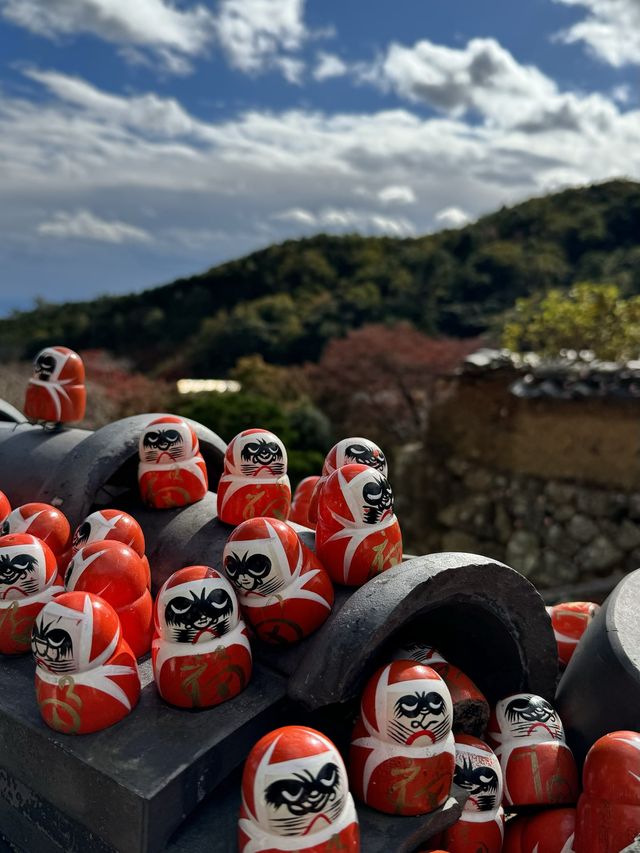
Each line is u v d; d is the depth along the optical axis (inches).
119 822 12.1
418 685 12.9
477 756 14.4
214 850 12.0
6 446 23.0
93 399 101.7
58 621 13.1
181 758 12.5
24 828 14.0
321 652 13.7
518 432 55.3
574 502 52.1
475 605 15.6
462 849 14.0
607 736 13.4
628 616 16.3
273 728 13.9
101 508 20.5
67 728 13.1
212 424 88.0
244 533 14.7
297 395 143.1
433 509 60.6
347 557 15.4
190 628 13.3
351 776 13.4
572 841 14.0
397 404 137.7
